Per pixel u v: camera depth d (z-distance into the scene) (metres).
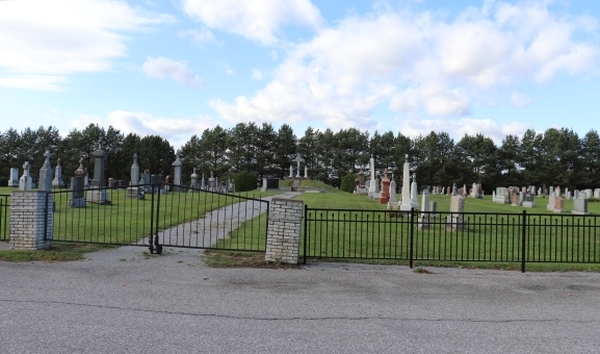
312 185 56.88
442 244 13.58
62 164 80.88
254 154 85.75
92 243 10.96
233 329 5.66
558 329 6.07
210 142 87.31
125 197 25.64
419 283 8.62
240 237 13.89
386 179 29.83
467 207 32.28
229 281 8.30
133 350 4.86
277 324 5.93
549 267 10.48
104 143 83.06
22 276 8.12
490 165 81.50
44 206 10.80
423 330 5.87
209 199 28.78
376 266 10.11
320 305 6.93
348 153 86.50
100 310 6.28
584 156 80.25
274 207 9.98
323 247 12.41
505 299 7.64
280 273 9.08
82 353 4.73
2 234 13.27
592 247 13.73
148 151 85.19
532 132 83.25
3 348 4.79
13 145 78.31
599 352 5.23
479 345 5.37
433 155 84.81
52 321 5.73
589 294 8.11
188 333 5.46
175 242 12.53
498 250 12.87
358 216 21.03
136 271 8.82
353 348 5.13
